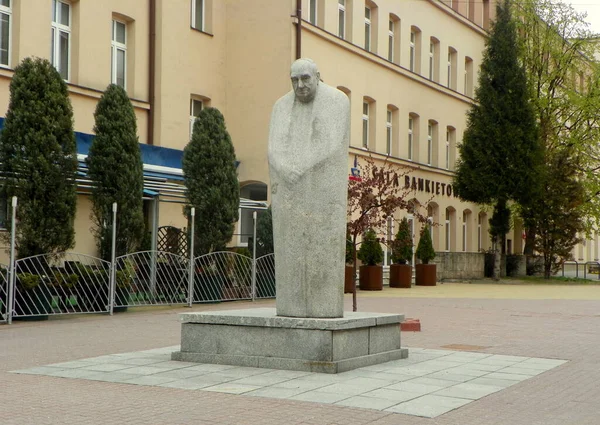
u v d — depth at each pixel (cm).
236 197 2147
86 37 2286
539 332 1515
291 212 964
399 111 3622
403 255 3119
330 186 959
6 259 1891
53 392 804
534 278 4069
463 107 4300
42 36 2139
